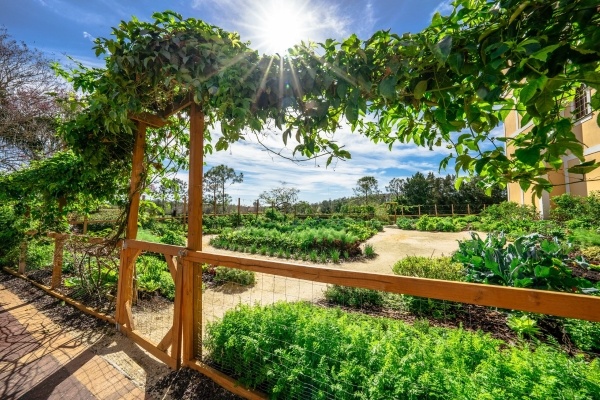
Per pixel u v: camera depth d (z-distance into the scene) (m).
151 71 1.86
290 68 1.58
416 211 24.08
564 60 0.92
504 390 1.28
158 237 7.73
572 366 1.36
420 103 1.35
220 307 3.69
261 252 7.68
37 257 5.30
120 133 3.02
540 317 2.55
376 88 1.37
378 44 1.31
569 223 8.03
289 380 1.61
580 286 2.96
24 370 2.15
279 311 2.27
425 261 4.10
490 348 1.73
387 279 1.26
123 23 1.75
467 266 4.13
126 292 2.80
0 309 3.33
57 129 3.02
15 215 5.36
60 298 3.63
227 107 1.76
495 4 1.01
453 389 1.34
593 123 7.78
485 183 1.56
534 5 0.91
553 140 1.01
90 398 1.85
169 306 3.67
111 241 3.03
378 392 1.39
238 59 1.70
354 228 11.38
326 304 3.55
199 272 2.18
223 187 27.02
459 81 1.17
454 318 2.92
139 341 2.51
